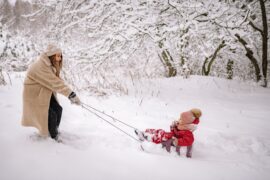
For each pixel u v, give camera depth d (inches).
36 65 151.1
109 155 147.6
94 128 193.0
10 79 281.9
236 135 202.2
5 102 226.1
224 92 333.7
